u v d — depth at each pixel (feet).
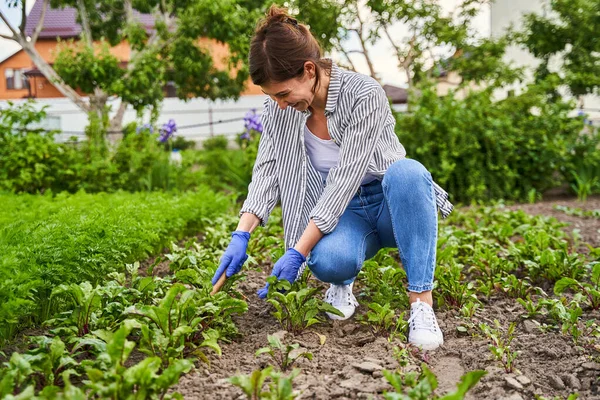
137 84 38.55
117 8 47.37
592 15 40.32
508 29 44.04
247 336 9.61
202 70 46.42
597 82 38.81
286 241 10.29
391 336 9.33
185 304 8.24
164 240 16.28
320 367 8.41
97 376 6.63
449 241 15.74
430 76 38.75
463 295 11.30
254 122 33.63
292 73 8.55
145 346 7.97
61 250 10.61
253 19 38.99
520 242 16.47
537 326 10.23
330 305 9.56
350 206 10.07
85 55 38.19
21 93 90.68
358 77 9.52
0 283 8.76
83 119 76.95
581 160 32.71
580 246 17.80
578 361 8.74
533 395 7.76
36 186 27.73
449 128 29.76
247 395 6.58
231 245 9.65
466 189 30.09
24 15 39.93
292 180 10.13
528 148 30.89
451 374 8.27
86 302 8.57
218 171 33.81
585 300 11.50
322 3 35.01
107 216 13.67
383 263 12.84
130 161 30.01
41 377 7.51
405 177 9.15
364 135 9.29
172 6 43.37
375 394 7.48
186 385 7.66
